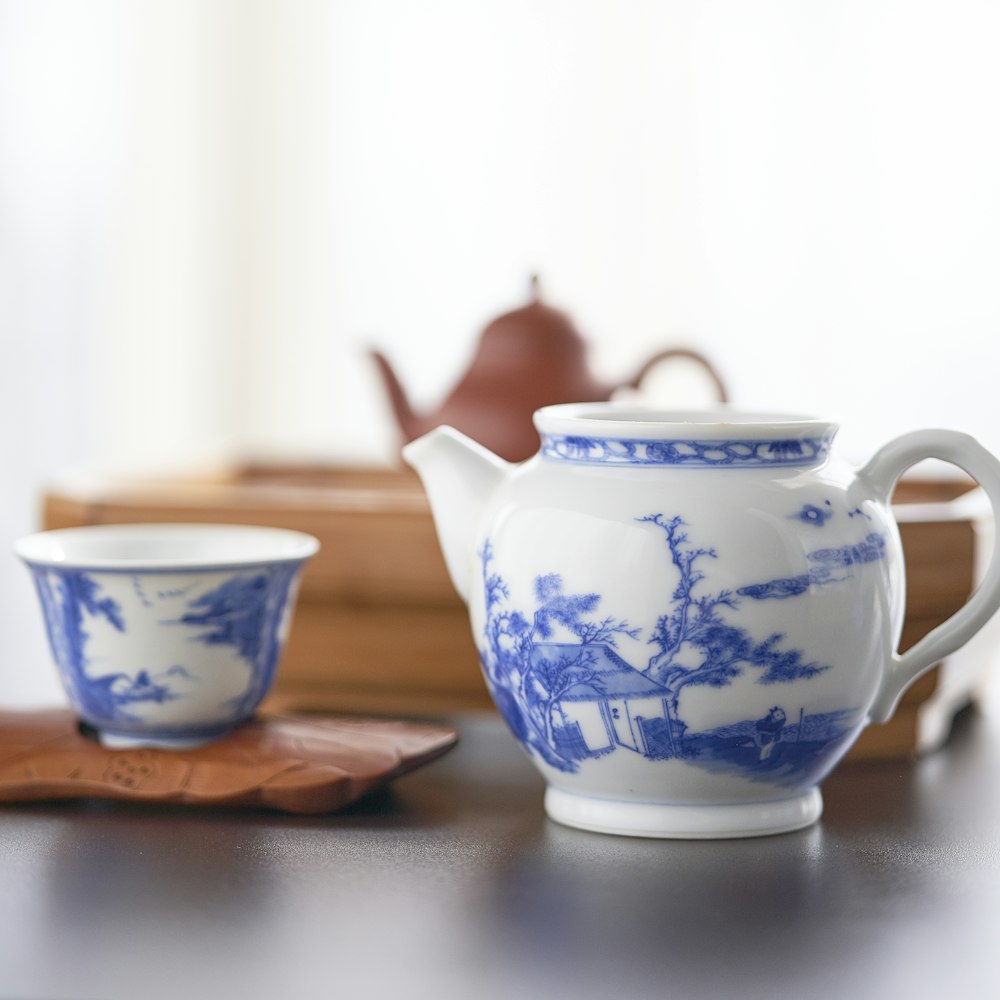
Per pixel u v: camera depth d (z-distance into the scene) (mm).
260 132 1726
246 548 741
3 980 600
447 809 698
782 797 680
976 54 1539
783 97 1588
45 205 1630
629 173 1635
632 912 631
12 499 1603
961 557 739
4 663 1538
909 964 608
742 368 1620
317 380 1757
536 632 662
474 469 697
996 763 748
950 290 1571
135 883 646
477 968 605
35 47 1612
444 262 1705
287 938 618
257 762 694
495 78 1664
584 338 830
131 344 1729
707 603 651
